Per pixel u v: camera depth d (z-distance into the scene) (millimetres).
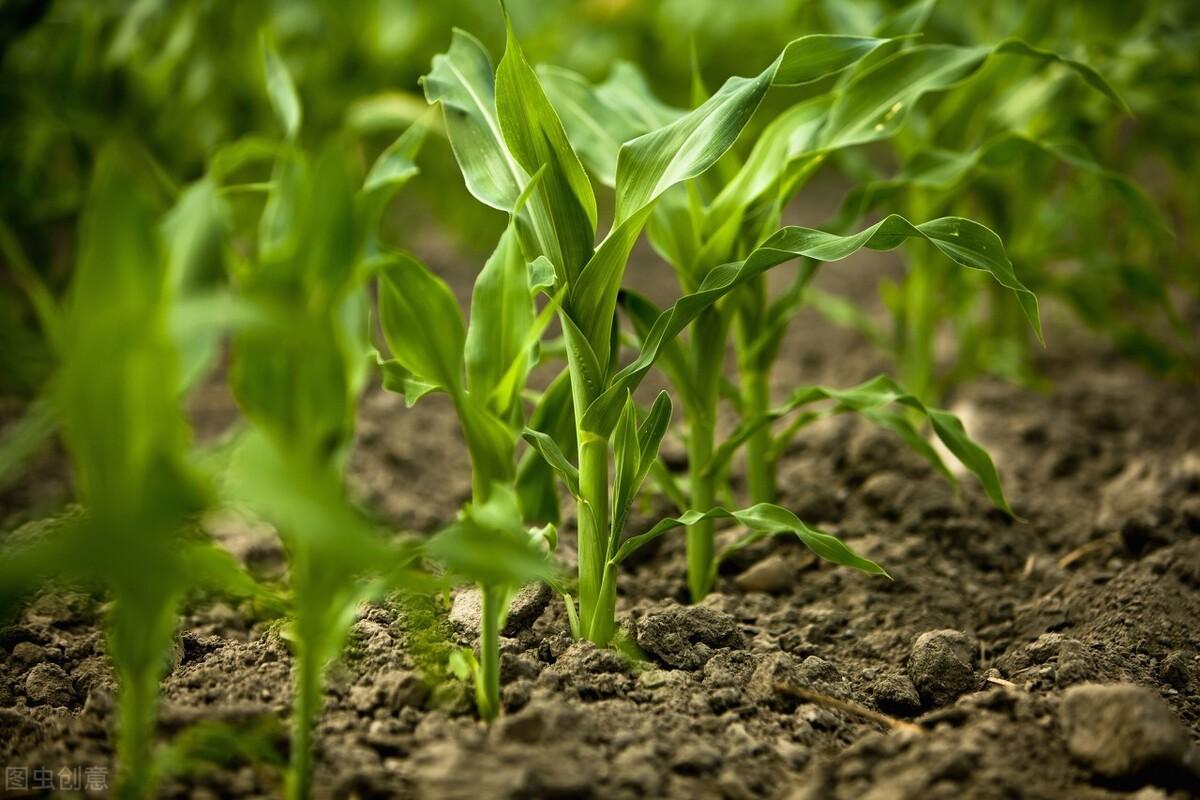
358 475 2160
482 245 2898
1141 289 2152
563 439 1837
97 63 2230
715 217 1846
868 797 1662
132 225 1548
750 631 1859
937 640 1805
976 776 1670
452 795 1631
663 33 2861
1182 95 2205
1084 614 1880
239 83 2350
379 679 1743
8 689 1772
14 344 2203
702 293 1724
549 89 1902
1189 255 2504
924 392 2223
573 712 1693
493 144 1771
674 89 2977
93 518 1561
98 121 2189
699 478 1882
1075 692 1697
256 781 1668
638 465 1765
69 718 1730
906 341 2238
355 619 1818
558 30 2697
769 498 1967
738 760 1693
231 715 1695
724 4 2789
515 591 1819
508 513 1641
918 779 1665
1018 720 1718
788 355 2668
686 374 1859
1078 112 2166
